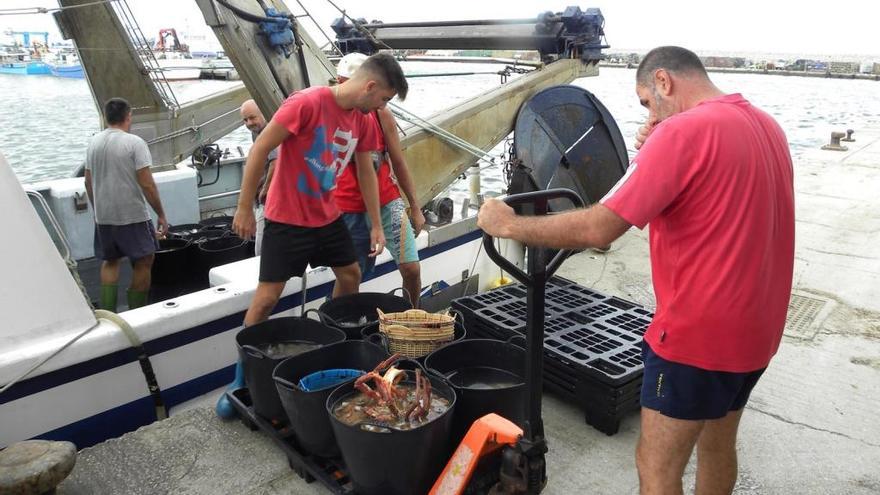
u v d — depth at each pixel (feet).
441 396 7.98
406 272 12.37
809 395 11.05
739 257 5.43
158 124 19.24
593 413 9.82
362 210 11.96
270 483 8.36
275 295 10.00
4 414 8.61
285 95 13.61
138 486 8.27
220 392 11.15
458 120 15.81
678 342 5.74
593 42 18.66
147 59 18.70
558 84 18.19
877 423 10.20
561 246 5.69
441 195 17.89
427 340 9.18
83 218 17.08
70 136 37.96
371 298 11.06
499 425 7.02
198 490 8.22
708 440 6.85
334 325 10.09
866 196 25.90
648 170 5.33
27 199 8.75
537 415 6.76
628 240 20.90
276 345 9.71
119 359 9.62
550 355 10.41
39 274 8.90
